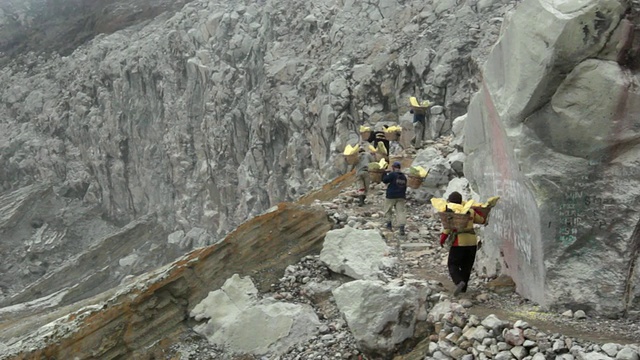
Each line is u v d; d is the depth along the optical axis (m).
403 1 28.80
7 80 56.53
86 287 35.00
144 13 54.94
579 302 6.86
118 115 43.53
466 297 7.94
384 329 7.45
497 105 7.92
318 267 9.87
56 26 64.00
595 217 6.87
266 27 33.84
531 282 7.53
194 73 37.22
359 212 12.23
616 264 6.77
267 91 30.89
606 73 6.65
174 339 8.87
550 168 7.03
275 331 8.47
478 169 9.40
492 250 8.76
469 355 6.57
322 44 30.22
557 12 6.83
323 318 8.73
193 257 9.77
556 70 6.84
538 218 7.03
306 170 27.66
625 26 6.60
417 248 10.31
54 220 44.59
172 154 38.84
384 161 12.80
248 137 33.44
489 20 23.39
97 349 8.62
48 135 50.47
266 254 10.04
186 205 38.06
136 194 43.44
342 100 25.81
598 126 6.77
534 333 6.36
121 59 44.00
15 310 22.83
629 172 6.78
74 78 50.34
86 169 46.97
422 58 23.44
